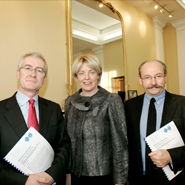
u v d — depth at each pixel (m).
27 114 1.23
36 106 1.31
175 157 1.21
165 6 3.83
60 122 1.40
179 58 4.59
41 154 1.12
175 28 4.69
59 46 2.21
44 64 1.31
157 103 1.43
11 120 1.14
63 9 2.29
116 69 2.93
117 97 1.38
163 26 4.65
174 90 4.75
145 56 3.91
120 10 3.33
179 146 1.27
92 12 2.58
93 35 2.58
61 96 2.18
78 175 1.30
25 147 1.07
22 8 1.90
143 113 1.49
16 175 1.04
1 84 1.70
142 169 1.38
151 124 1.37
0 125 1.11
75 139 1.36
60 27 2.24
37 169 1.10
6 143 1.10
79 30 2.39
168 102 1.40
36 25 2.00
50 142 1.25
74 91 2.24
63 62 2.23
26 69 1.24
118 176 1.25
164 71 1.44
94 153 1.29
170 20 4.54
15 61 1.80
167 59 4.85
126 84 3.09
